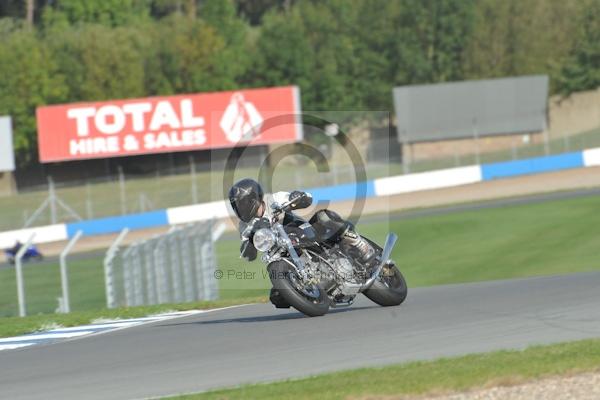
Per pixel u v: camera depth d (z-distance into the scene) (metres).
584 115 190.00
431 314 31.64
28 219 138.25
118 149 151.38
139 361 27.38
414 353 25.33
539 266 70.31
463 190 130.25
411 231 95.44
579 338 25.98
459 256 78.88
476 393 20.45
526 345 25.44
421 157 160.38
